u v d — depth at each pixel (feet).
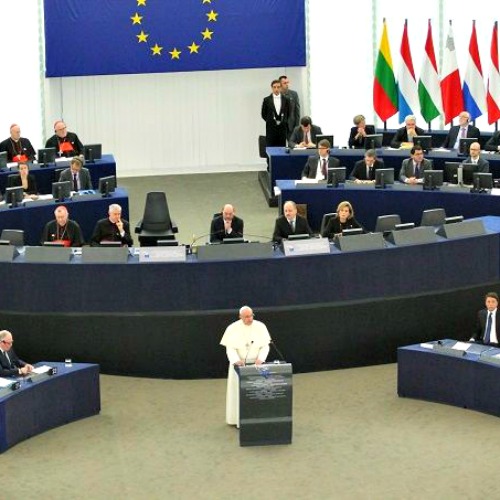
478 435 47.26
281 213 72.33
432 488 42.73
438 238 56.13
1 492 42.91
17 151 79.82
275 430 46.73
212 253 53.47
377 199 70.79
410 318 55.62
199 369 54.08
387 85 86.48
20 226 68.23
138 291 53.47
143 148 92.38
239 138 92.99
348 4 90.33
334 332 54.60
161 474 44.34
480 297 56.95
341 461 45.24
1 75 87.61
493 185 71.72
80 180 72.84
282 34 89.86
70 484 43.57
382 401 51.13
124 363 54.29
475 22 87.35
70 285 53.67
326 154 74.38
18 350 54.70
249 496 42.34
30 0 87.30
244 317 48.60
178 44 89.56
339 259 53.98
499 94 85.51
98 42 88.48
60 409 48.85
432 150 78.54
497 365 48.67
